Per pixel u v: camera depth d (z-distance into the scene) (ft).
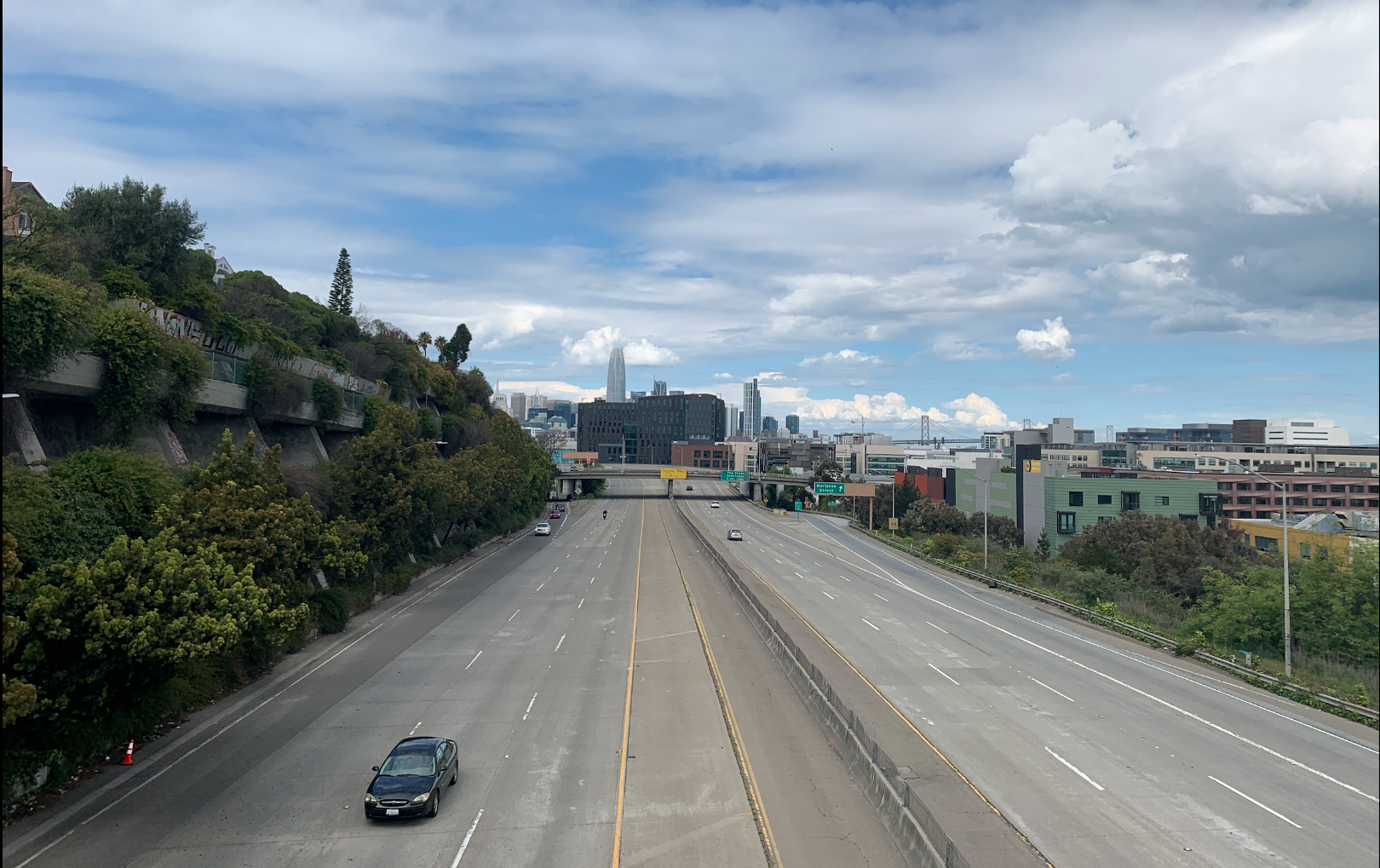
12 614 63.77
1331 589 117.91
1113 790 67.15
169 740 79.61
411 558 197.77
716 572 208.44
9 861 55.06
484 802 65.51
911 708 89.56
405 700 93.86
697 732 83.25
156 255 148.77
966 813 59.11
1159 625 146.00
